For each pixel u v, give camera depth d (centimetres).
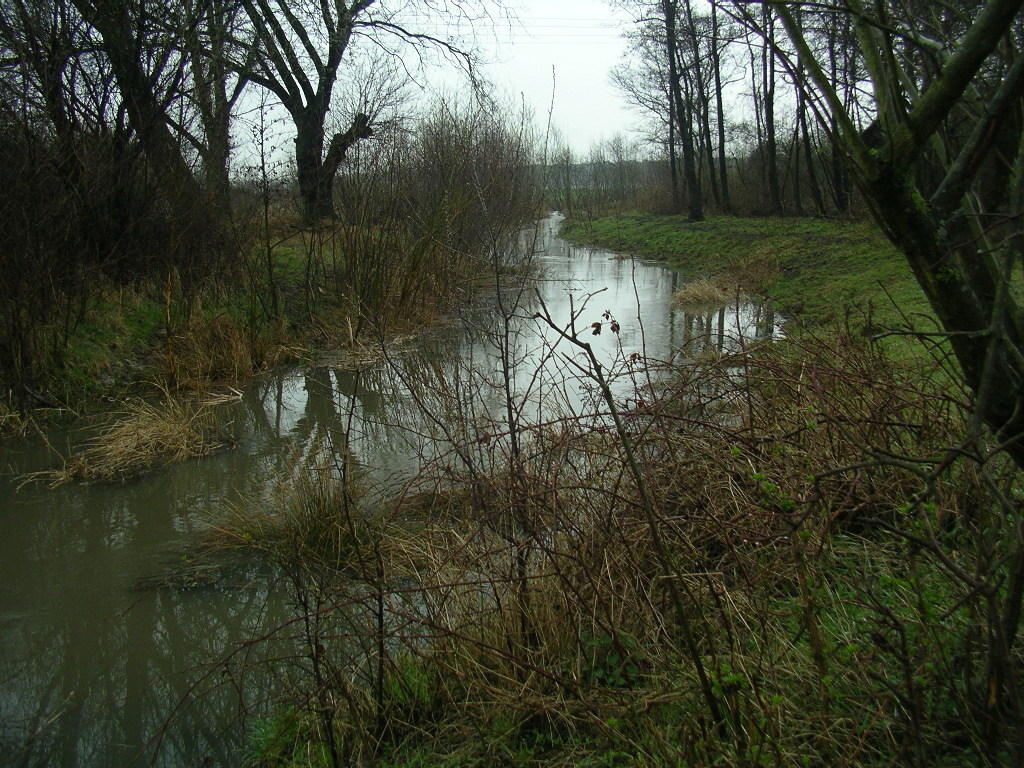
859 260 1608
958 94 188
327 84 1798
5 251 830
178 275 1073
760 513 342
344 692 329
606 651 340
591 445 434
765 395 486
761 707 254
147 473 711
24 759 359
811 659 290
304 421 862
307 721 349
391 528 485
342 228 1356
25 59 938
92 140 1016
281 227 1554
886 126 198
